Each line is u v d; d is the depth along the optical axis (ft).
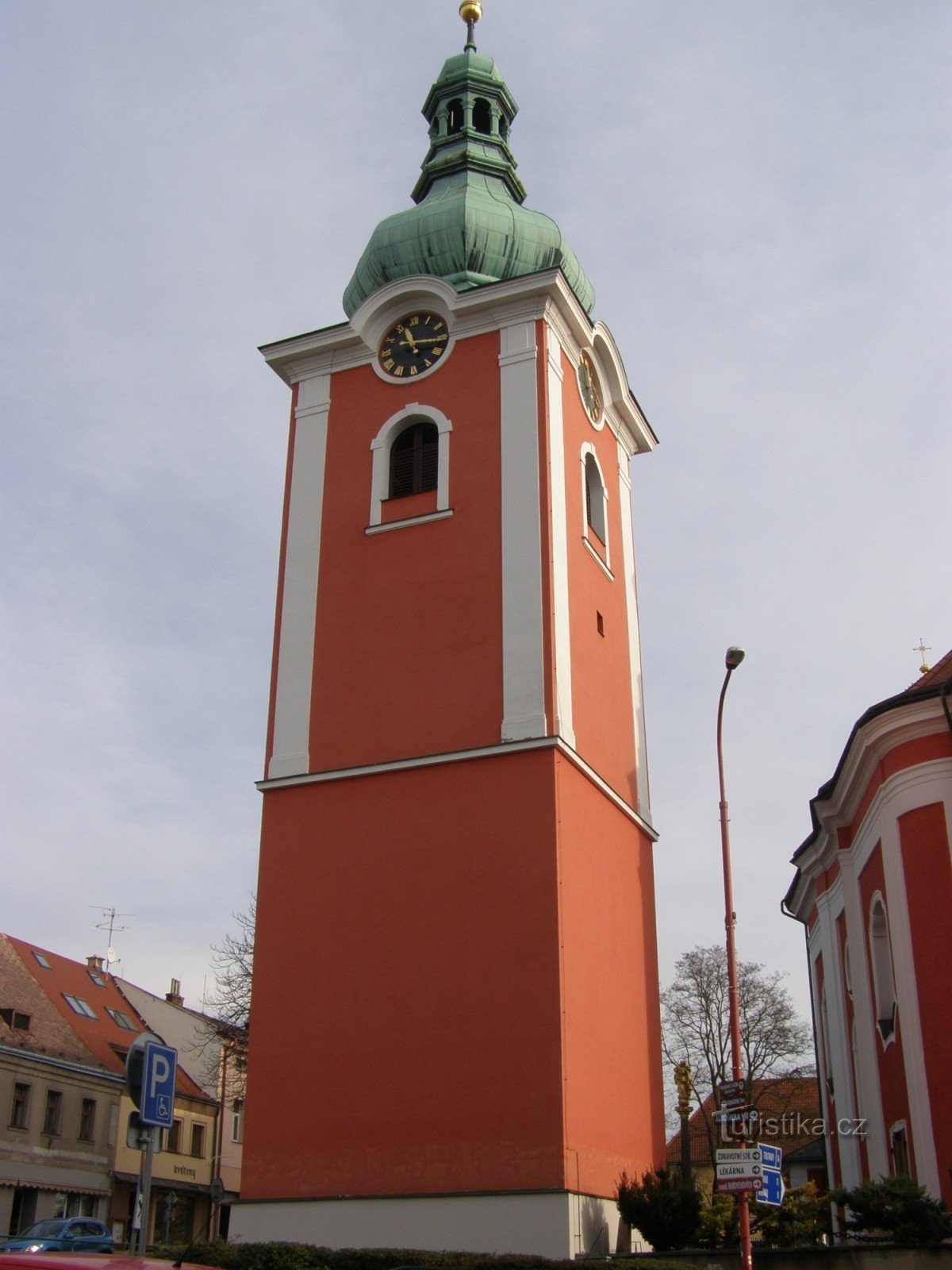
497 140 123.13
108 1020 196.85
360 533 99.71
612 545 108.99
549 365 100.42
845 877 104.12
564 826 86.12
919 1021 82.53
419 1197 79.05
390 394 103.86
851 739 93.25
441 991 83.56
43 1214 160.15
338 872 89.61
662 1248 78.02
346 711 94.32
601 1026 86.48
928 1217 70.79
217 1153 202.18
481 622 92.68
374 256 113.19
